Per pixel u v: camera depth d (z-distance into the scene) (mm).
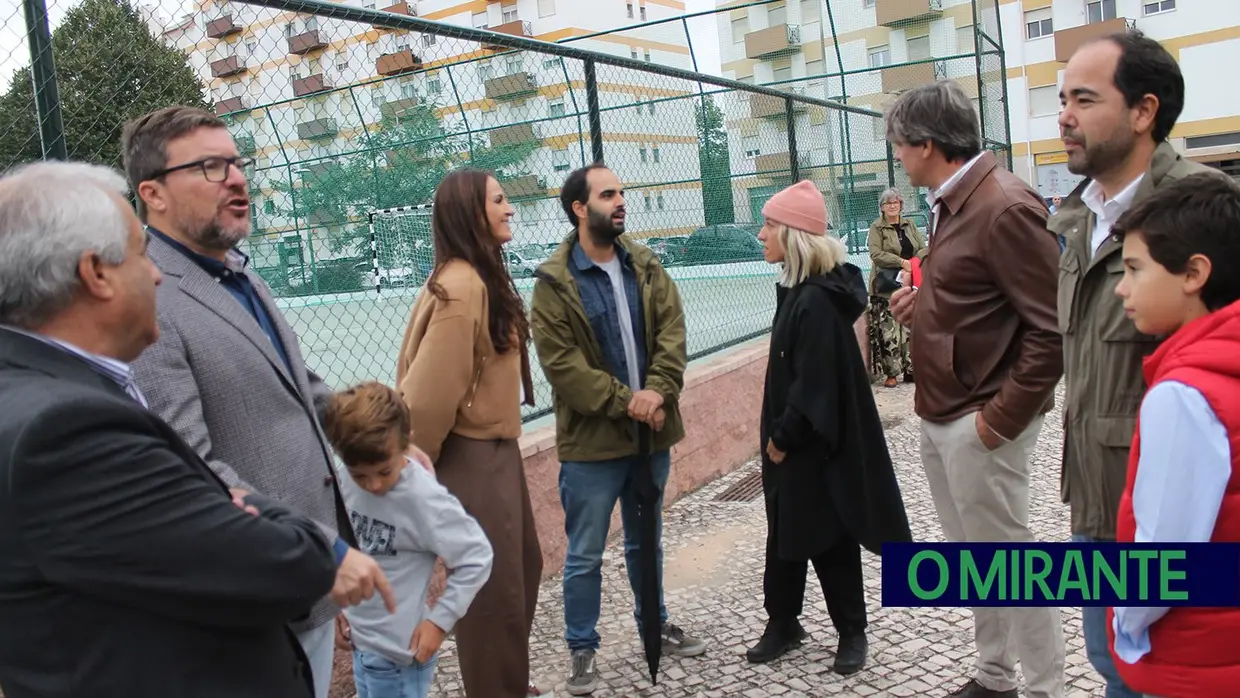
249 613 1176
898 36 17609
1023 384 2320
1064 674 2670
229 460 1748
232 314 1814
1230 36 26797
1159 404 1399
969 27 15992
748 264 8953
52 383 1105
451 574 2186
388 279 11125
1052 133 29062
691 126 10484
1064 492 2096
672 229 8438
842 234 12023
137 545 1073
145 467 1097
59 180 1201
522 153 10766
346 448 2066
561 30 34344
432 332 2439
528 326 2719
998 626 2672
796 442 2879
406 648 2215
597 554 3098
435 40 4121
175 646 1137
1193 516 1353
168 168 1793
